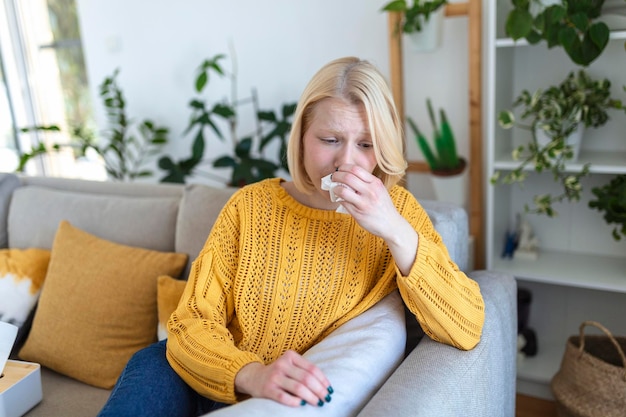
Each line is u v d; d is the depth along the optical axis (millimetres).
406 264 1045
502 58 1967
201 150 2613
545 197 1970
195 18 2830
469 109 2098
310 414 870
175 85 3002
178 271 1629
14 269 1742
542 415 1971
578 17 1688
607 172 1866
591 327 2199
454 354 1077
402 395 937
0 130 3791
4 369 1388
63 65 3506
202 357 1014
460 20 2184
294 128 1130
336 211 1141
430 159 2156
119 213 1785
